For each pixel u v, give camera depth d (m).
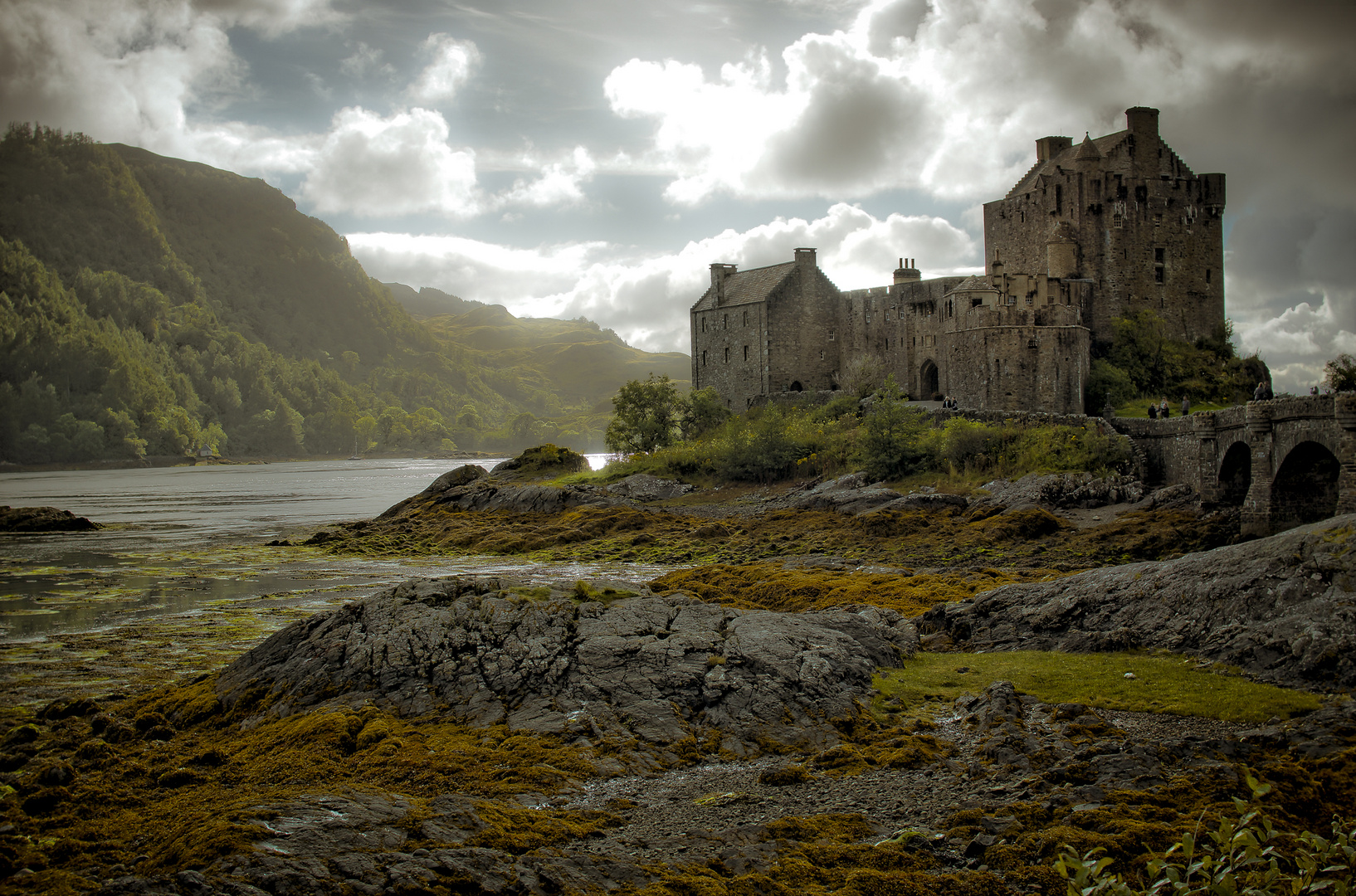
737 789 17.53
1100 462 68.75
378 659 23.59
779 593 40.03
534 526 76.44
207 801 16.91
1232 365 98.19
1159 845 13.20
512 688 22.17
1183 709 20.62
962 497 65.75
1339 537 24.41
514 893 12.76
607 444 115.19
